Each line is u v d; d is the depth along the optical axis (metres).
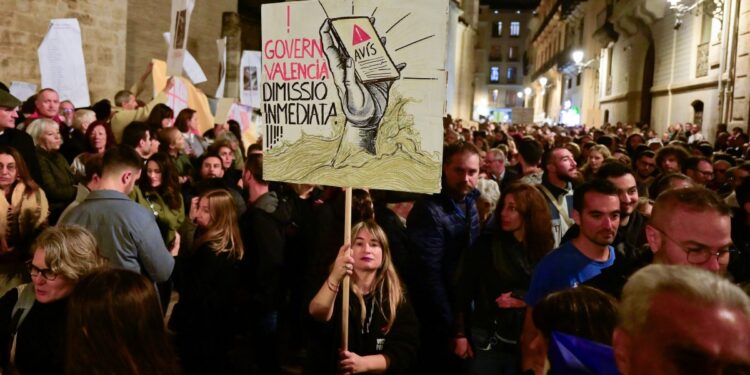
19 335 2.67
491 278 3.59
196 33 19.77
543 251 3.56
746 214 3.66
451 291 3.92
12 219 4.09
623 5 26.06
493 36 87.44
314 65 3.14
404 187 2.96
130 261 3.56
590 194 2.95
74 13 11.09
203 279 4.19
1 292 4.05
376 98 2.99
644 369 1.18
